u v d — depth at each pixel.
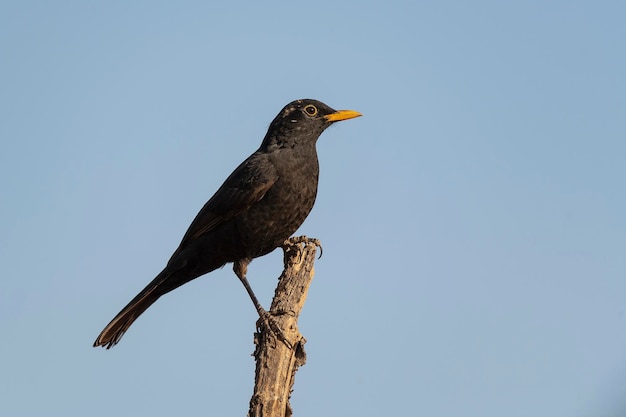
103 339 14.16
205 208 14.43
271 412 10.76
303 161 14.27
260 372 11.05
